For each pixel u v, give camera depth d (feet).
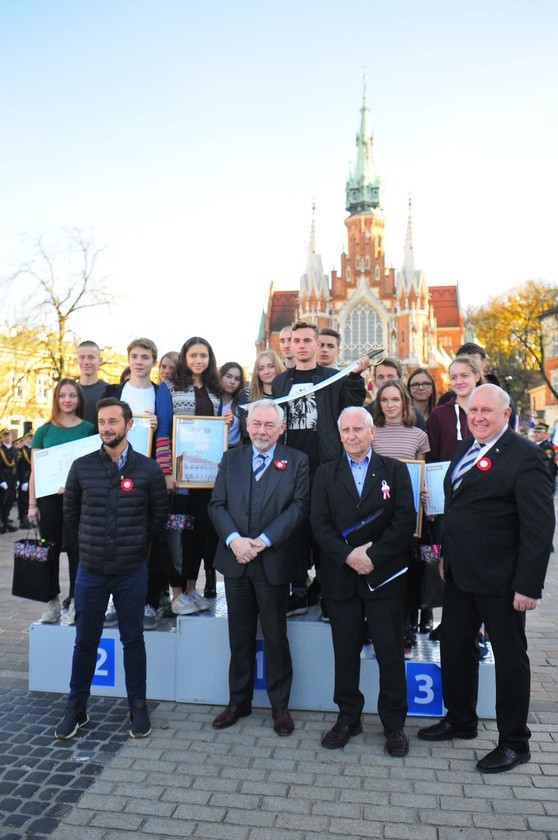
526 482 13.20
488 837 10.78
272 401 15.61
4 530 47.26
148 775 12.71
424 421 20.31
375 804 11.76
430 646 17.07
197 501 18.22
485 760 13.12
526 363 179.93
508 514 13.57
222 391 19.66
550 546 13.10
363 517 14.43
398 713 14.07
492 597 13.50
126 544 14.60
